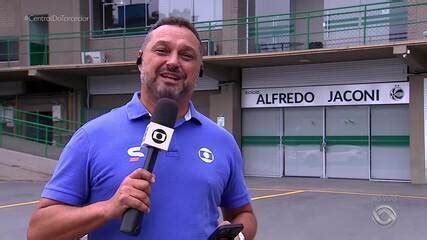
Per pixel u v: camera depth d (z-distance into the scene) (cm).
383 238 836
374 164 1778
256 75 1950
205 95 2023
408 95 1706
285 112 1922
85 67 1992
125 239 206
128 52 2136
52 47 2206
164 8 2095
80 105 2211
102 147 214
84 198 215
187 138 227
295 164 1908
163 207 211
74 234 199
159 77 224
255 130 1969
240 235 233
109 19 2175
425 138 1670
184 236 211
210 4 2014
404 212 1068
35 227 207
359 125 1803
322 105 1845
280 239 832
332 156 1845
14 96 2312
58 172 215
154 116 201
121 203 187
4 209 1161
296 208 1131
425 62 1662
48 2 2230
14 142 2041
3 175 1912
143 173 190
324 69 1841
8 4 2291
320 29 1894
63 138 2200
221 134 241
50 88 2255
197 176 220
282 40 1923
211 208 226
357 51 1625
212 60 1808
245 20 1944
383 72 1748
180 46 225
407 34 1695
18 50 2267
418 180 1675
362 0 1825
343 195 1352
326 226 933
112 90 2184
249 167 1973
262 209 1119
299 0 1930
